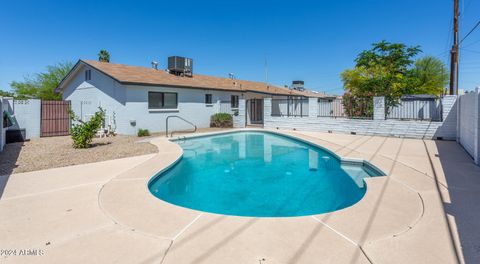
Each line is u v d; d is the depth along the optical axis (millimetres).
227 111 20859
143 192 4809
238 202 5441
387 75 17766
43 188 5047
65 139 13172
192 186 6520
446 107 12016
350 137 13328
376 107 13914
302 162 9102
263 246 2893
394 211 3832
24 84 29000
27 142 12008
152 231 3275
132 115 14375
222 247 2879
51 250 2844
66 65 30109
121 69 16109
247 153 10820
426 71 29797
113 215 3777
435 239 3008
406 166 6742
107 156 8383
